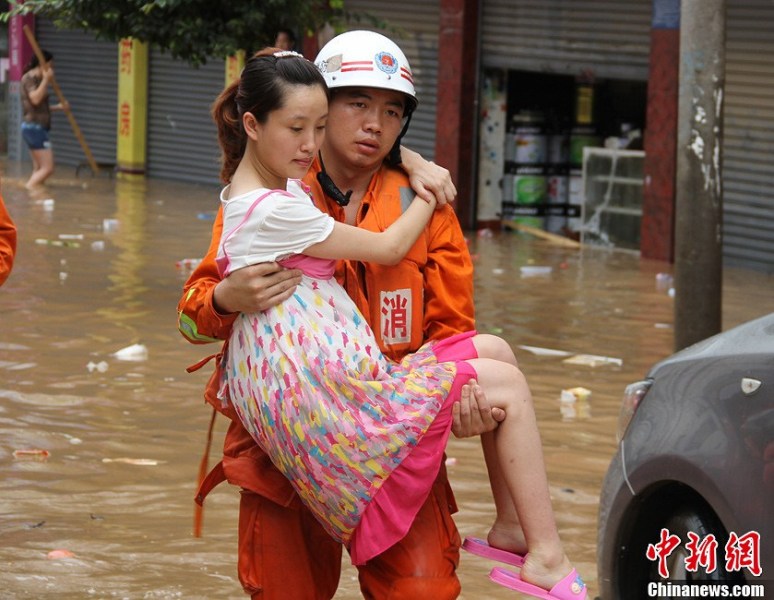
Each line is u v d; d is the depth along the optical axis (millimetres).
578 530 5996
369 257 3623
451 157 17594
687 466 4059
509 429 3584
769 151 14156
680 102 9141
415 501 3533
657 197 15094
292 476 3574
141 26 11070
